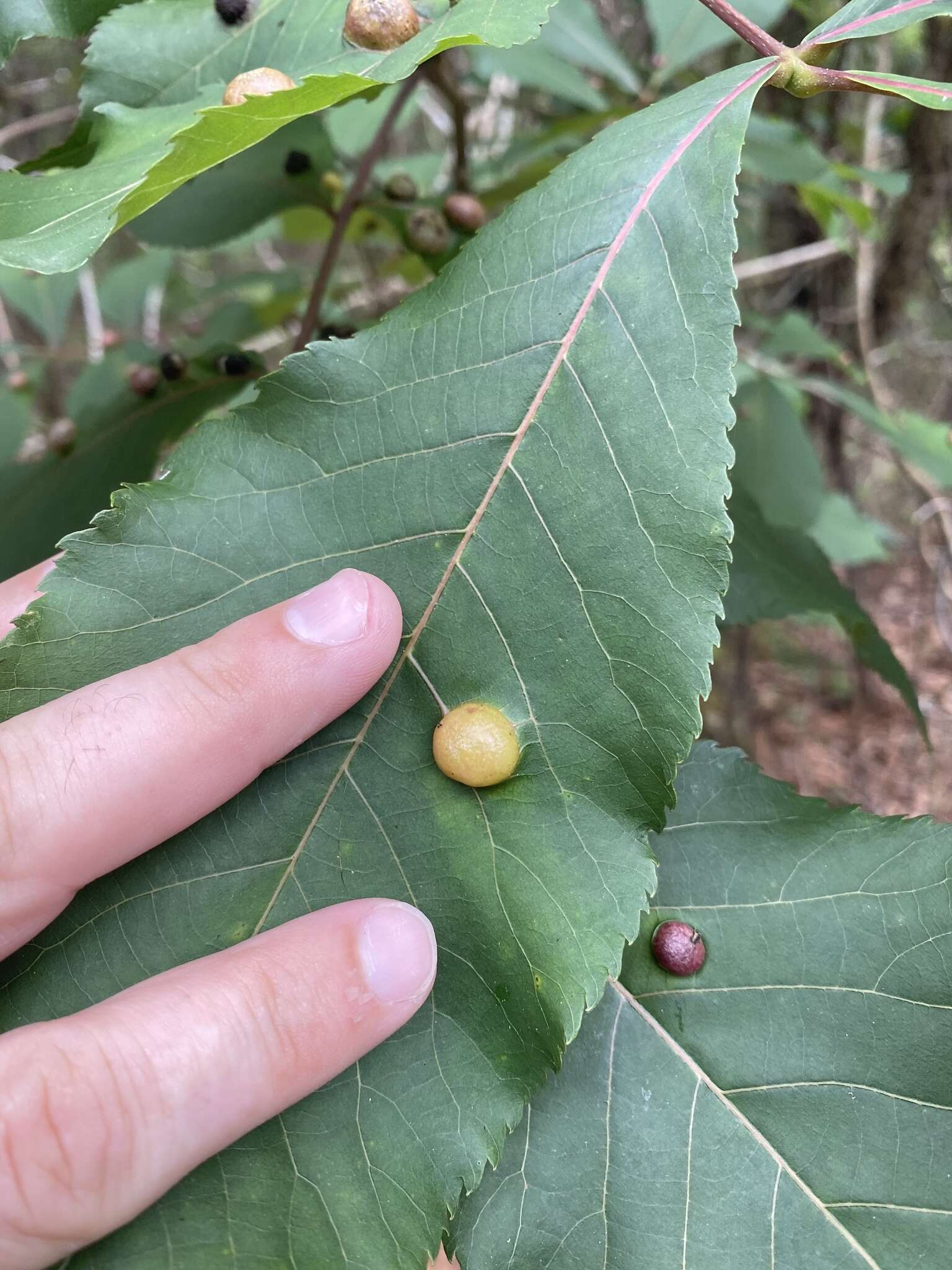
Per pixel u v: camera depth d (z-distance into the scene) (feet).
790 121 1.19
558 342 0.44
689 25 0.92
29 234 0.40
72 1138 0.37
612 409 0.43
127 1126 0.38
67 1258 0.40
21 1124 0.37
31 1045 0.38
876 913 0.51
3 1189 0.37
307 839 0.45
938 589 1.63
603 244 0.44
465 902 0.44
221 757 0.42
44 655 0.43
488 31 0.41
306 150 0.78
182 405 0.85
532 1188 0.48
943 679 1.84
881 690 1.81
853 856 0.52
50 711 0.42
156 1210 0.41
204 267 1.79
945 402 1.73
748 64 0.46
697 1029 0.50
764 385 1.16
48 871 0.41
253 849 0.45
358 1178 0.42
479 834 0.44
